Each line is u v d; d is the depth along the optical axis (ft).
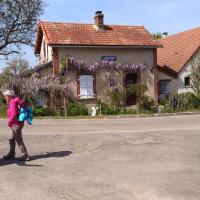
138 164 34.88
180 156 37.78
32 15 132.05
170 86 118.42
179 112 97.40
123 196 26.18
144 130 58.85
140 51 108.47
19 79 98.48
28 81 98.02
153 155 38.63
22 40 133.28
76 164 35.65
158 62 132.57
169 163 34.91
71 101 101.40
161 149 41.63
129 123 72.79
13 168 34.65
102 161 36.60
